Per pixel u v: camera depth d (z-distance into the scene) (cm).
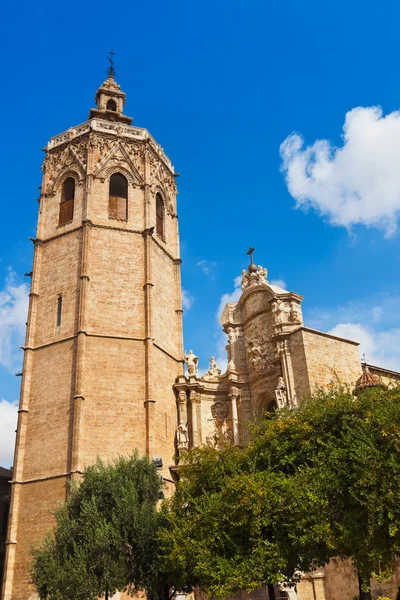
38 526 3828
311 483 2420
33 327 4569
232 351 5181
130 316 4556
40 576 2914
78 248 4662
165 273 5109
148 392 4309
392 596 3288
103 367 4284
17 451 4109
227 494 2533
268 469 2656
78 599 2681
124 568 2802
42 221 4984
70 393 4144
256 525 2331
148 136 5338
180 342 5028
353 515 2312
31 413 4253
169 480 4281
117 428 4134
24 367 4400
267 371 4825
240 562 2366
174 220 5541
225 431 4884
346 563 3541
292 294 4825
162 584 2920
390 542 2262
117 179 5053
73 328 4378
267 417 4812
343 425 2606
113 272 4641
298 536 2319
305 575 3662
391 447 2397
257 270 5381
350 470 2425
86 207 4756
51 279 4706
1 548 5916
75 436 3934
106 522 2955
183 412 4712
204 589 2688
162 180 5447
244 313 5291
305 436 2711
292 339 4419
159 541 2881
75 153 5081
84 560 2786
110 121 5475
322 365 4319
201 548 2450
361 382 4031
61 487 3856
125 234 4825
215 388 5003
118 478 3188
